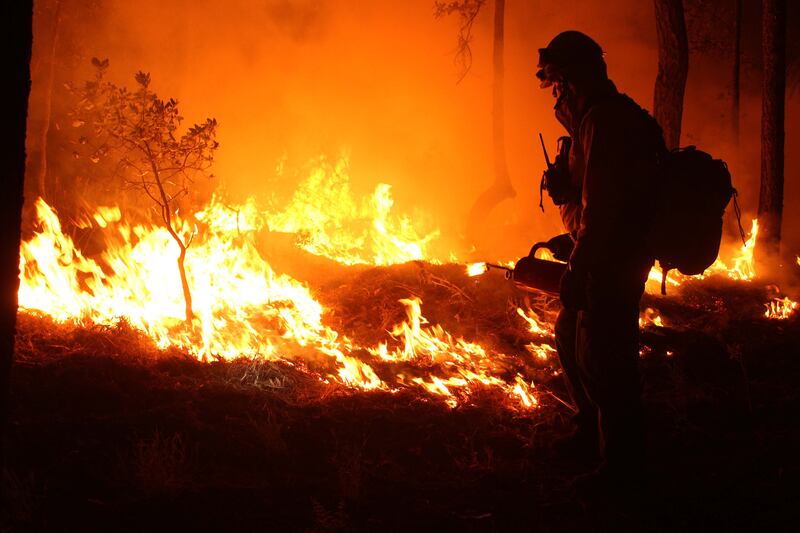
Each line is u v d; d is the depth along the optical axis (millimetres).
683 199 3504
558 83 3740
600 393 3617
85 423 3904
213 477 3568
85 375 4516
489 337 6500
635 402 3625
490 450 4043
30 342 4980
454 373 5578
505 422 4621
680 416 4730
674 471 3953
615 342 3559
